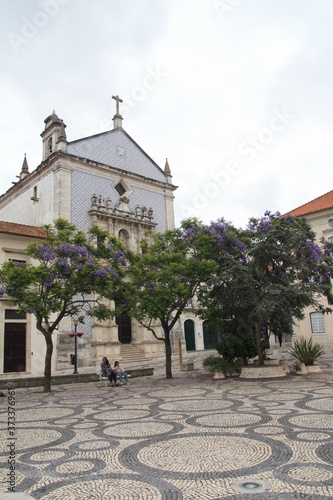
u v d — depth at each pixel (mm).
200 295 19766
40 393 16328
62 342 27844
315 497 4688
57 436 8305
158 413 10414
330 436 7270
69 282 17156
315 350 18609
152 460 6348
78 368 28188
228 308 17953
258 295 16641
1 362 24750
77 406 12438
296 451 6449
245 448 6746
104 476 5719
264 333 22250
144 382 18984
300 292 16266
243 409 10273
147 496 4930
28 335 26172
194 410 10547
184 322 39094
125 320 33594
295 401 11016
